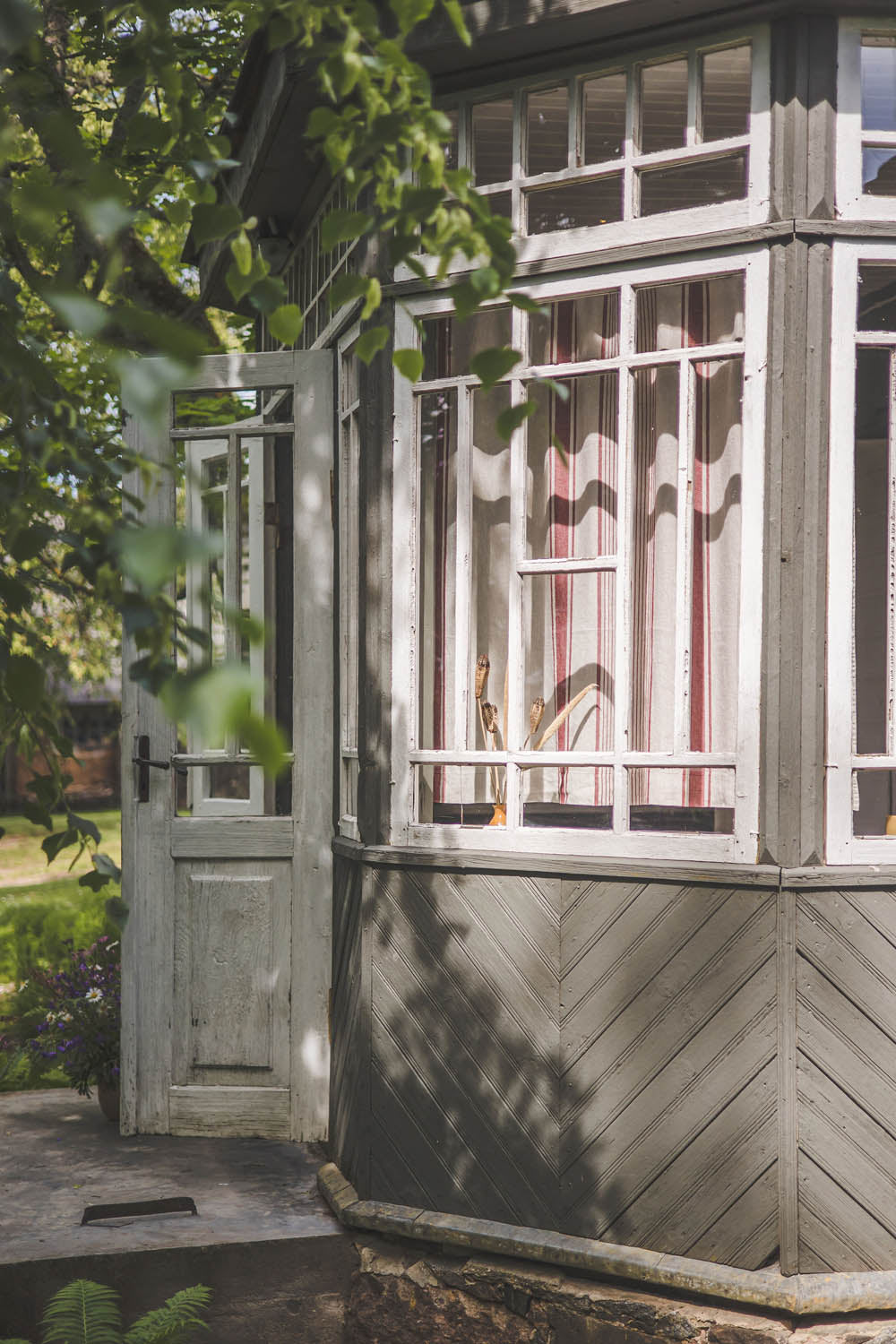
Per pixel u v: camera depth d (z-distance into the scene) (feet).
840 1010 10.73
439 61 11.98
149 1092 15.05
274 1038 14.85
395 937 12.35
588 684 12.23
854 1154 10.69
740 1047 10.82
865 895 10.82
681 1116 11.03
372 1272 11.93
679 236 11.30
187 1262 11.73
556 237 11.84
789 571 10.88
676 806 11.64
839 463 11.00
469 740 12.75
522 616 12.35
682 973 11.05
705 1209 10.90
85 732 73.00
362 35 6.47
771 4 10.80
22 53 6.31
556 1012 11.55
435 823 12.66
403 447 12.60
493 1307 11.48
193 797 15.60
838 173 10.96
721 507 11.56
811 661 10.87
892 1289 10.44
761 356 11.02
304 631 14.84
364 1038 12.48
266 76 13.76
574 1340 11.02
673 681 11.80
